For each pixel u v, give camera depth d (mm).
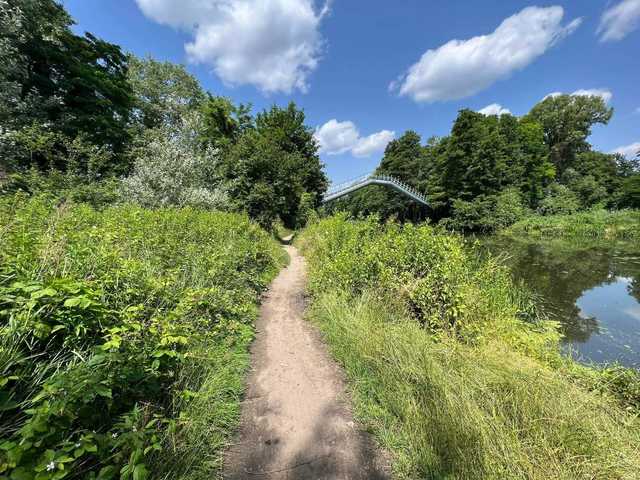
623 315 6395
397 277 4758
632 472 1995
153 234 4926
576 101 42656
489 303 4703
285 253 12227
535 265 11633
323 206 34656
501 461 2035
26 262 2260
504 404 2564
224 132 21484
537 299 7270
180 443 2031
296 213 25250
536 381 2768
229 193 15164
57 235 3008
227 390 2865
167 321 2639
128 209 6703
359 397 2945
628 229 21812
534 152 36125
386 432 2492
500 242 20219
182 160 12570
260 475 2090
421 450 2211
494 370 3043
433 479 2043
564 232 24328
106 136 14750
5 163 9156
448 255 4727
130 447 1565
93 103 14773
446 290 4234
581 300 7387
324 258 7527
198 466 2012
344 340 3889
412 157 44938
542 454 2092
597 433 2283
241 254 6301
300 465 2189
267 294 6371
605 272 10289
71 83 13828
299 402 2895
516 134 36156
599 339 5359
